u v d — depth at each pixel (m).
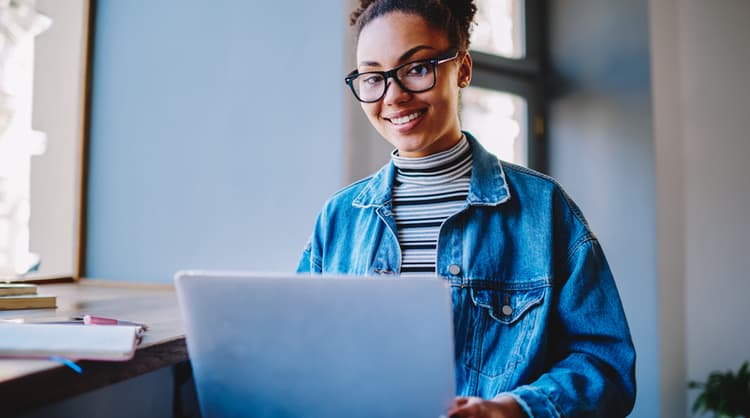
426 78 0.79
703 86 2.48
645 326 2.27
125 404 0.72
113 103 1.81
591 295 0.78
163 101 1.74
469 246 0.83
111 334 0.60
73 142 1.81
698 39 2.48
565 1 2.57
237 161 1.63
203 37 1.69
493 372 0.79
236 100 1.64
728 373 2.28
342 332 0.53
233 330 0.56
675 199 2.33
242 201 1.62
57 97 1.74
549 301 0.79
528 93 2.57
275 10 1.60
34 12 1.66
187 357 0.71
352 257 0.93
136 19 1.79
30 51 1.65
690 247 2.40
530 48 2.59
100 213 1.81
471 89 2.39
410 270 0.85
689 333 2.36
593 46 2.47
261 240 1.58
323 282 0.52
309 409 0.56
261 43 1.61
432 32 0.79
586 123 2.48
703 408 2.23
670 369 2.26
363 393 0.54
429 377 0.53
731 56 2.53
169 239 1.71
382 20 0.80
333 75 1.52
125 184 1.78
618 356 0.76
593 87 2.46
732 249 2.47
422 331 0.52
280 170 1.57
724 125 2.50
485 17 2.43
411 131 0.81
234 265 1.62
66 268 1.79
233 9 1.66
